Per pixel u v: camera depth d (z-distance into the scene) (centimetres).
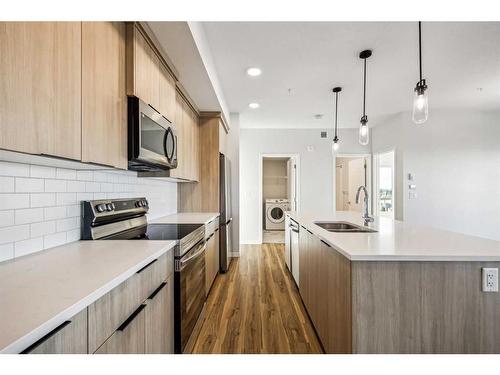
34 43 90
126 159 153
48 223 139
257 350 197
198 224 244
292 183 614
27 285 87
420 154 460
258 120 522
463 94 383
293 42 242
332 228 283
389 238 175
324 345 189
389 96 390
